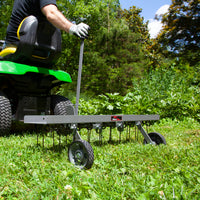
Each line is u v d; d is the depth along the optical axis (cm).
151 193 150
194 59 1853
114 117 264
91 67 1467
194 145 332
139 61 1480
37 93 404
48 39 352
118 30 1415
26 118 220
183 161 236
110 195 154
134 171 207
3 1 1495
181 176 194
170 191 160
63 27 274
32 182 174
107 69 1405
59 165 214
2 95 354
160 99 717
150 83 818
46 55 362
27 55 335
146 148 285
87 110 619
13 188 163
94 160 234
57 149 280
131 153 272
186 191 162
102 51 1426
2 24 1499
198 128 545
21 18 347
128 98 635
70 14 1550
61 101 390
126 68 1366
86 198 146
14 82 369
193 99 699
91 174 195
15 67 340
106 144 329
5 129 353
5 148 274
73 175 185
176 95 714
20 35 328
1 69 329
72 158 229
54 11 278
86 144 215
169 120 627
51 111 408
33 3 334
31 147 281
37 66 377
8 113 351
